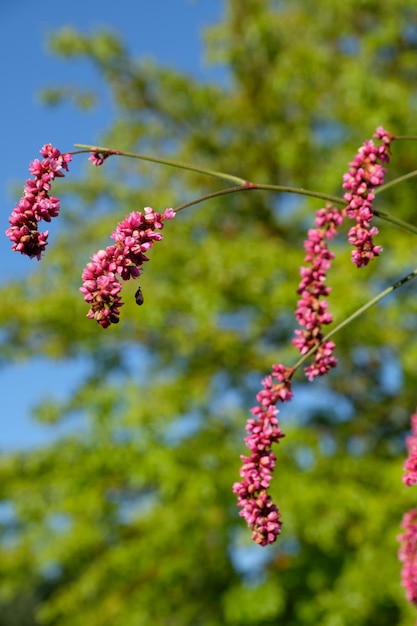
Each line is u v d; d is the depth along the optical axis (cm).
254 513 216
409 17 1039
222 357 993
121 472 935
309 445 855
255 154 1141
